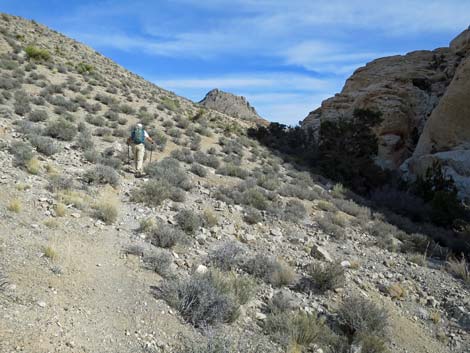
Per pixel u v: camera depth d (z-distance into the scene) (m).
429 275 10.59
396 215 17.39
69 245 6.86
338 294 8.44
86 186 10.27
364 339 6.50
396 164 31.02
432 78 34.84
